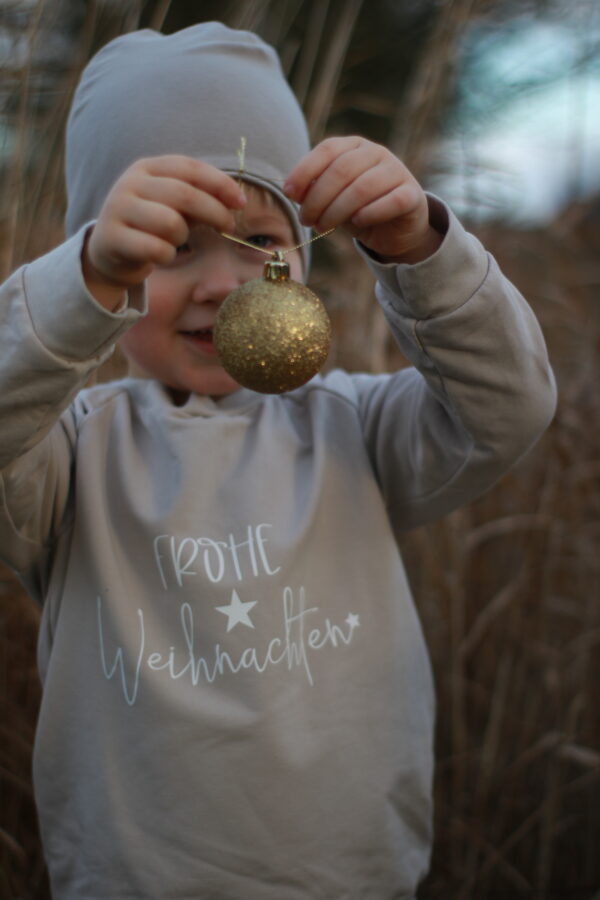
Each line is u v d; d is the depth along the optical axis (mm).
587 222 1483
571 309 1236
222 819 618
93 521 666
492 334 602
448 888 1034
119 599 653
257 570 652
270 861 620
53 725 659
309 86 1365
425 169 1231
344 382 771
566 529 1128
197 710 628
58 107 981
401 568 720
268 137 708
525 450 656
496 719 1058
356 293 1191
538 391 630
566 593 1161
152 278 682
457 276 587
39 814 680
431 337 602
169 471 680
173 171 540
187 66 705
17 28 977
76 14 1074
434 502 714
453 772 1074
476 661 1134
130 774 630
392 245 585
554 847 1086
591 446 1146
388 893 657
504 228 1381
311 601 667
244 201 551
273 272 594
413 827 688
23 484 620
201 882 613
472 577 1152
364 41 1606
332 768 646
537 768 1096
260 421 709
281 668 644
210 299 673
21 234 985
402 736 682
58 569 687
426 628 1112
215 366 702
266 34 1160
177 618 647
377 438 729
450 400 627
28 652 1017
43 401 571
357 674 671
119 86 713
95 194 725
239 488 673
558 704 1083
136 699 637
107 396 722
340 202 557
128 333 706
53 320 552
